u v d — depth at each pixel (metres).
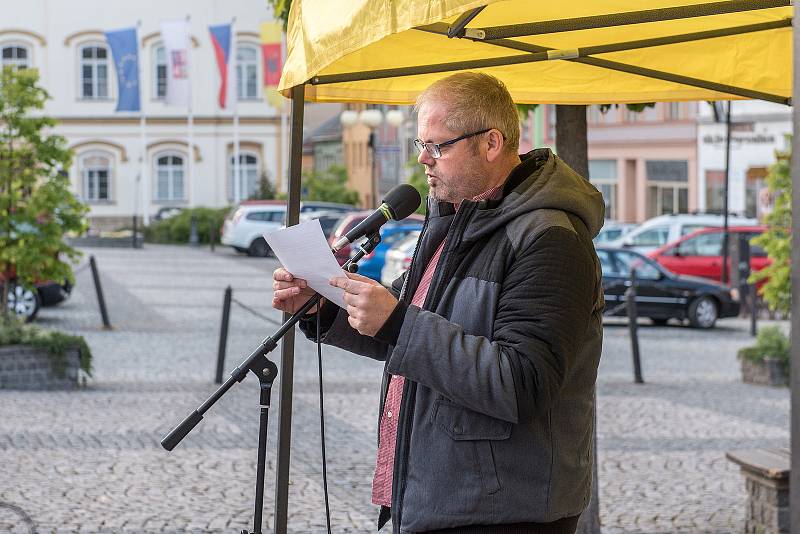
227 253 48.34
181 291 29.03
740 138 46.09
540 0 4.46
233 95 59.50
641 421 12.89
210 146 67.38
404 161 64.00
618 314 24.69
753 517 7.96
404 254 25.78
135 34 54.78
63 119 66.75
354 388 14.57
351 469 10.00
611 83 6.18
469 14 4.18
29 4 66.44
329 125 87.44
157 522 8.18
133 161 67.25
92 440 10.94
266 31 56.06
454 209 3.92
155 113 67.19
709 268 30.06
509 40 5.14
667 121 49.81
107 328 20.92
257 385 14.64
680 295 24.53
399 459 3.76
